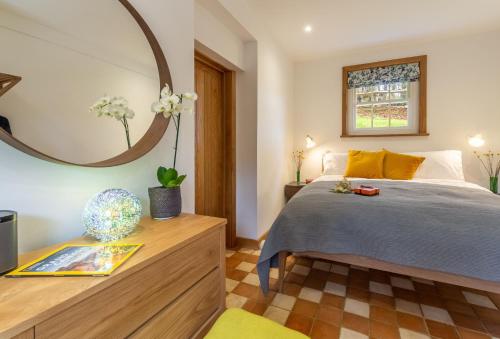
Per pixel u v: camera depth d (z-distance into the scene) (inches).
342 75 144.2
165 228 41.7
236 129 108.0
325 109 149.3
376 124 140.4
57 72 36.6
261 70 108.0
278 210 132.1
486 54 118.1
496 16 103.1
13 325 18.8
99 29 42.6
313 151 152.6
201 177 95.7
